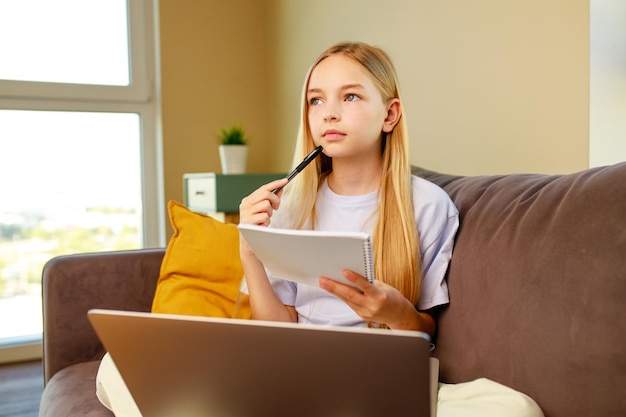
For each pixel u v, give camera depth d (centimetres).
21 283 258
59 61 261
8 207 254
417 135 174
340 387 55
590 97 116
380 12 188
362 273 71
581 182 81
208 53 273
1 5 249
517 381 79
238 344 56
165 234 267
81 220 270
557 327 75
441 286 98
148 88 274
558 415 73
